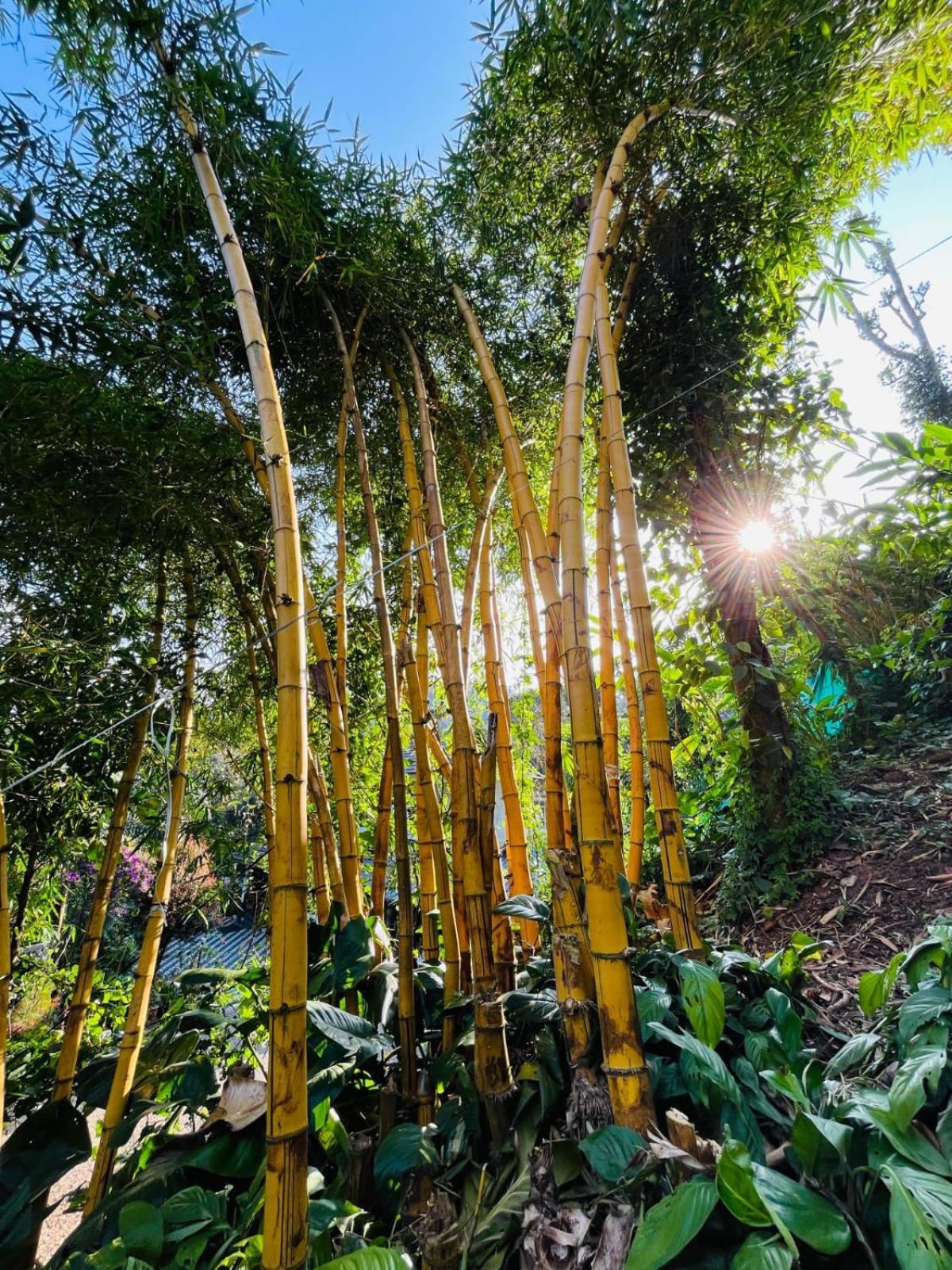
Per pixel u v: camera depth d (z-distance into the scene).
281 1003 0.92
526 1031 1.41
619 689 3.12
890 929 2.06
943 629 3.15
